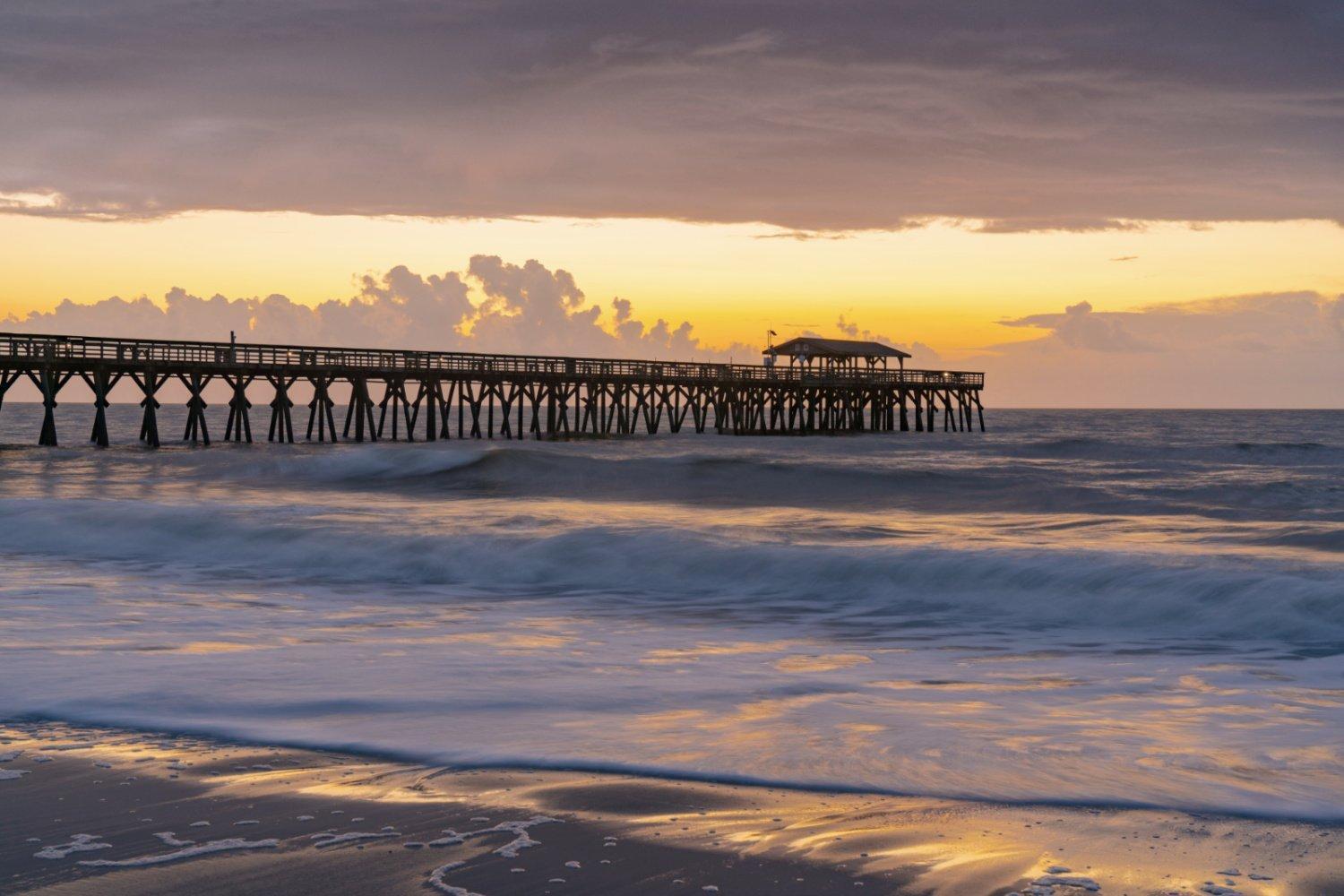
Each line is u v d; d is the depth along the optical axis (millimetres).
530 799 5824
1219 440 79062
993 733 7258
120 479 32969
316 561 16859
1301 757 6703
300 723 7461
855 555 15367
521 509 23594
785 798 5875
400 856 5008
